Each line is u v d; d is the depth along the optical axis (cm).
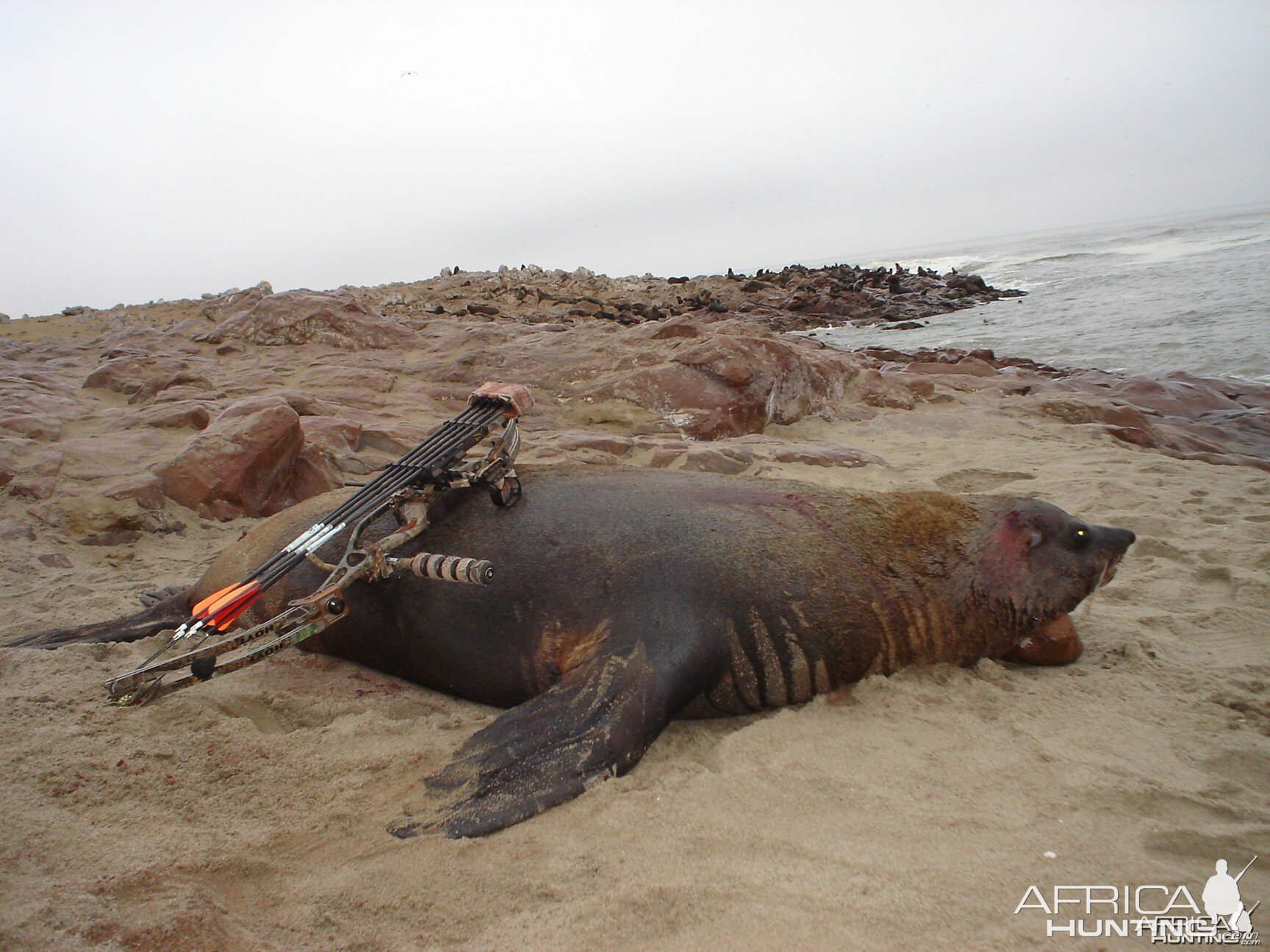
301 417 804
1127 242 8256
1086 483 765
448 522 395
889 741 329
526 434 856
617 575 356
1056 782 297
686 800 286
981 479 816
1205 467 843
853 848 259
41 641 415
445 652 376
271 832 265
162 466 656
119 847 244
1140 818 276
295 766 307
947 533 400
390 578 378
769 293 4269
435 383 1021
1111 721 346
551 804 279
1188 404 1277
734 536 371
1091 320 2684
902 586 384
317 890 238
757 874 245
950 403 1149
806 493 412
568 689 326
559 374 1014
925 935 220
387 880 244
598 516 381
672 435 912
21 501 616
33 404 833
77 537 592
